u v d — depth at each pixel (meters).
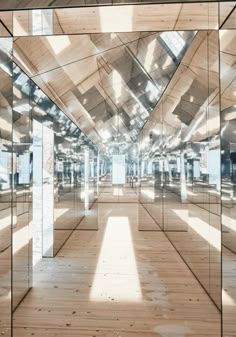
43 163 5.36
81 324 3.00
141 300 3.53
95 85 6.73
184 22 3.21
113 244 6.23
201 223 4.03
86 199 8.10
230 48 2.71
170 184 6.54
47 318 3.11
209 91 3.61
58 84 5.43
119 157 13.89
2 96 2.94
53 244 5.27
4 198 2.98
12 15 2.78
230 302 2.69
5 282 2.84
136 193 13.90
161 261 5.05
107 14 2.94
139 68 5.76
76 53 4.72
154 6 2.75
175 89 5.80
